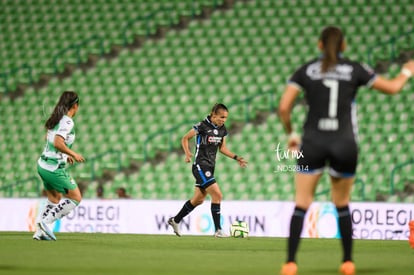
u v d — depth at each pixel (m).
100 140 81.31
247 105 78.50
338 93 24.28
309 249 39.75
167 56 87.94
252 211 56.75
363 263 30.67
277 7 88.69
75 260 30.02
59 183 42.38
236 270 26.91
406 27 83.50
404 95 77.44
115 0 95.19
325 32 24.94
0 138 84.56
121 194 69.00
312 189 24.78
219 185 73.25
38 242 41.53
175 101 83.19
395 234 53.72
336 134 24.22
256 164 74.44
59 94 87.81
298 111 78.12
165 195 74.69
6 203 61.62
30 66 91.44
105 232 58.50
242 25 88.31
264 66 83.88
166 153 78.62
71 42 92.88
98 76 88.19
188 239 47.38
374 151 73.00
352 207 54.91
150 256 32.81
